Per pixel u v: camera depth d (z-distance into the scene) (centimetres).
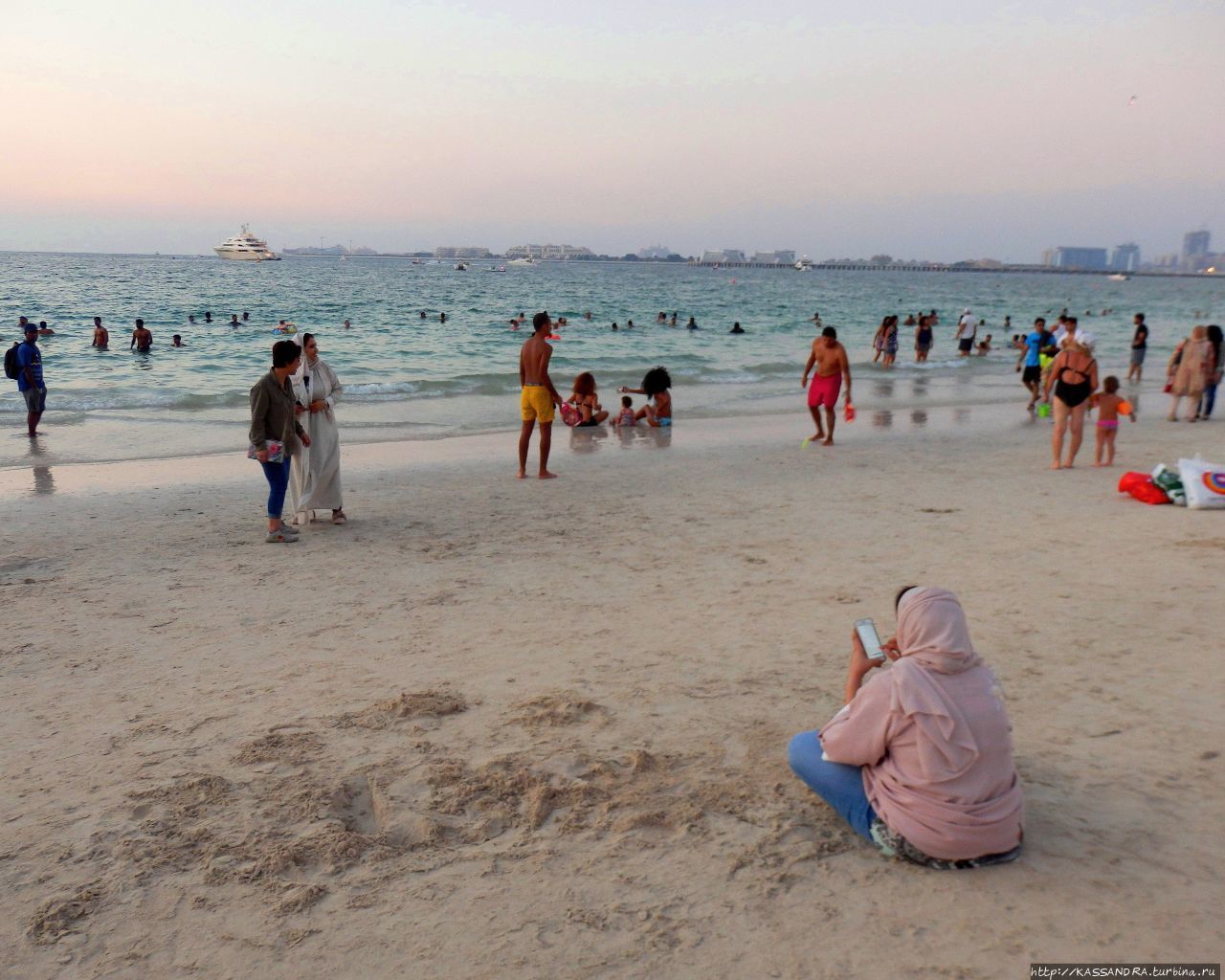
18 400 1741
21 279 8325
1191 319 6078
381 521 920
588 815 359
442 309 5166
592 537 848
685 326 4184
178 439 1416
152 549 807
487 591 680
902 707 311
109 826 356
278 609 643
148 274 10694
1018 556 747
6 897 312
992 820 309
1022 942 277
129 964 278
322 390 871
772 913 295
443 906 303
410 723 447
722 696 477
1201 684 476
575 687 492
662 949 279
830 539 823
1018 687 479
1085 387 1150
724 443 1453
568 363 2677
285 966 276
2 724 456
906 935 282
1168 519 870
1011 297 9738
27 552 794
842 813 341
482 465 1255
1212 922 285
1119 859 320
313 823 355
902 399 2047
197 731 443
